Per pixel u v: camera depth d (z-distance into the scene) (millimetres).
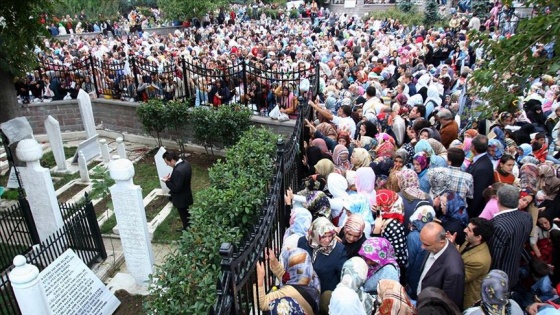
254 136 7441
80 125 14570
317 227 3977
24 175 6797
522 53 3580
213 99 12102
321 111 8547
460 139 8695
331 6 40875
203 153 12453
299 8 39625
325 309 3904
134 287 6699
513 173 6098
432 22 30578
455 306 3180
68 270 5629
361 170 5410
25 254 7066
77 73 14562
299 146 7043
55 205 7023
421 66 14477
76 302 5582
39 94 14656
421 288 3877
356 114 8852
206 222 4754
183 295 3883
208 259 4223
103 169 7828
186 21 34062
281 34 26469
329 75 13562
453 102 10273
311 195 5086
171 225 8633
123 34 32406
